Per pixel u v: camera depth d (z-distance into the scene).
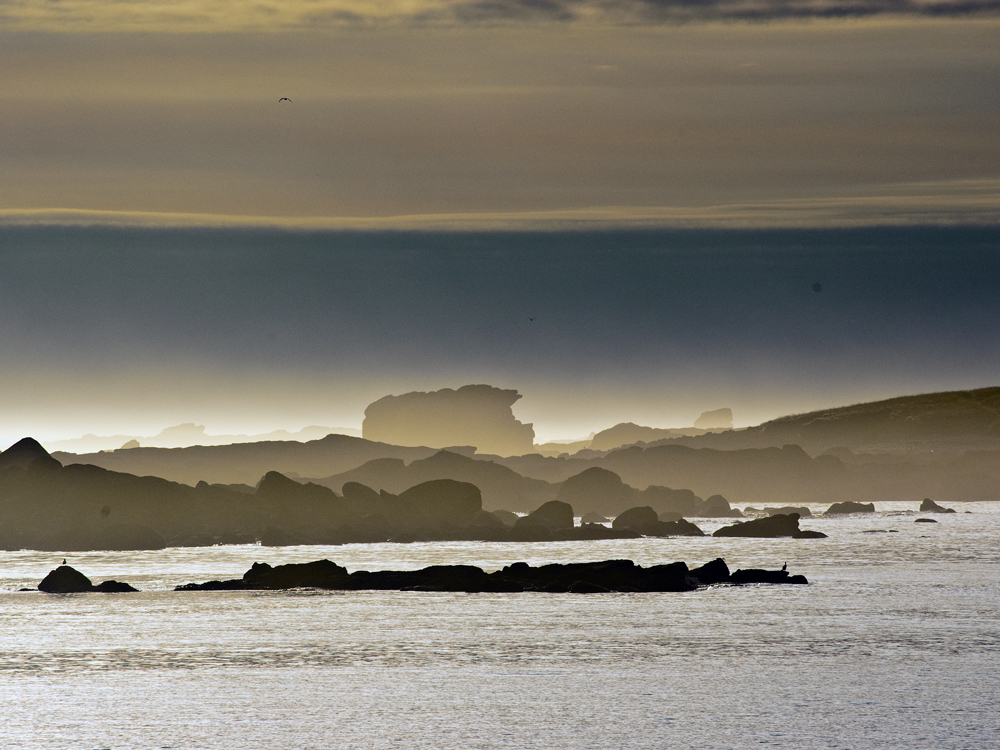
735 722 140.25
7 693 155.88
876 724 139.25
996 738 133.25
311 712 145.00
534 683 162.12
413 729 136.75
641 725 138.75
